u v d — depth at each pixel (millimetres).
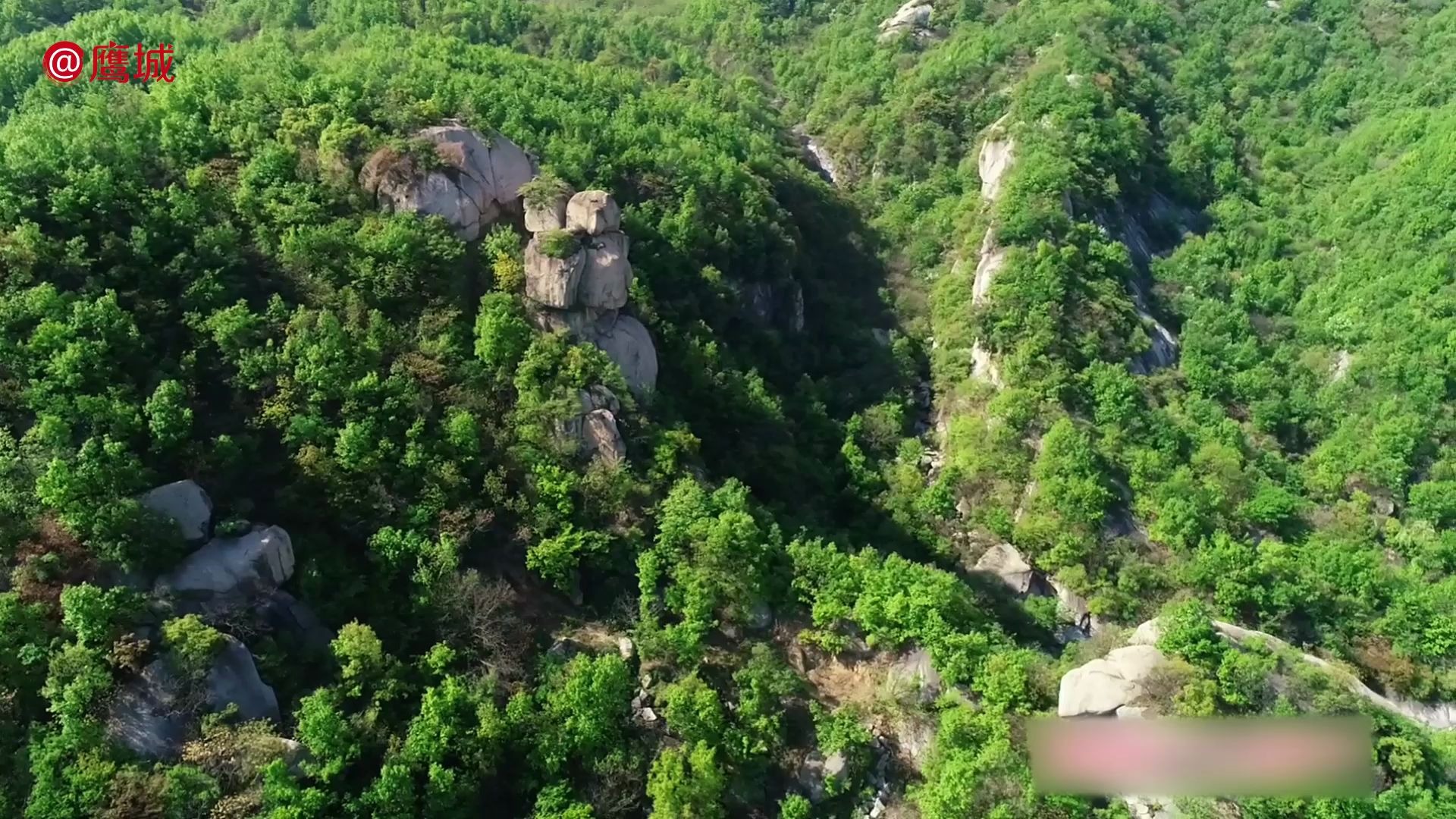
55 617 36031
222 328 46000
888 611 45094
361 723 37375
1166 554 55062
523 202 59812
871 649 46156
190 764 34281
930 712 42625
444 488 45906
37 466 38250
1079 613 53219
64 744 32844
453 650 41219
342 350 47625
